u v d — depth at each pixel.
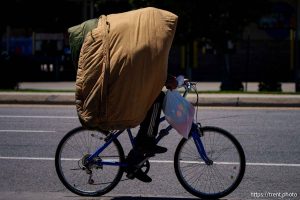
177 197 6.93
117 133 6.80
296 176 8.02
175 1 21.95
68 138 6.90
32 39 32.28
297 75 22.70
